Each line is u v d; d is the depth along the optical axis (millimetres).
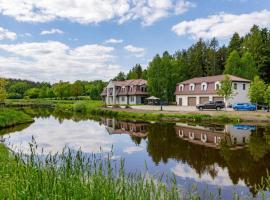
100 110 53625
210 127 30797
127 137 24391
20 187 5504
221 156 16594
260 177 12250
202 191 10141
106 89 85188
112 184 6852
